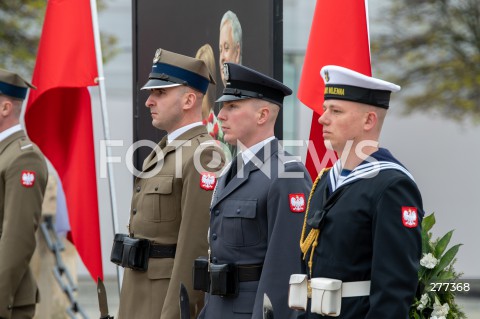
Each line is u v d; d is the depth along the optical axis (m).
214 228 18.66
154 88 20.56
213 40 22.42
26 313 23.62
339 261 15.24
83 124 26.03
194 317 19.78
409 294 14.65
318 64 20.86
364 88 15.59
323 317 15.35
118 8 49.69
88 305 46.31
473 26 51.69
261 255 18.08
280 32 20.50
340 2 20.84
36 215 23.17
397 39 52.75
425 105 52.22
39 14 50.28
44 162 23.58
